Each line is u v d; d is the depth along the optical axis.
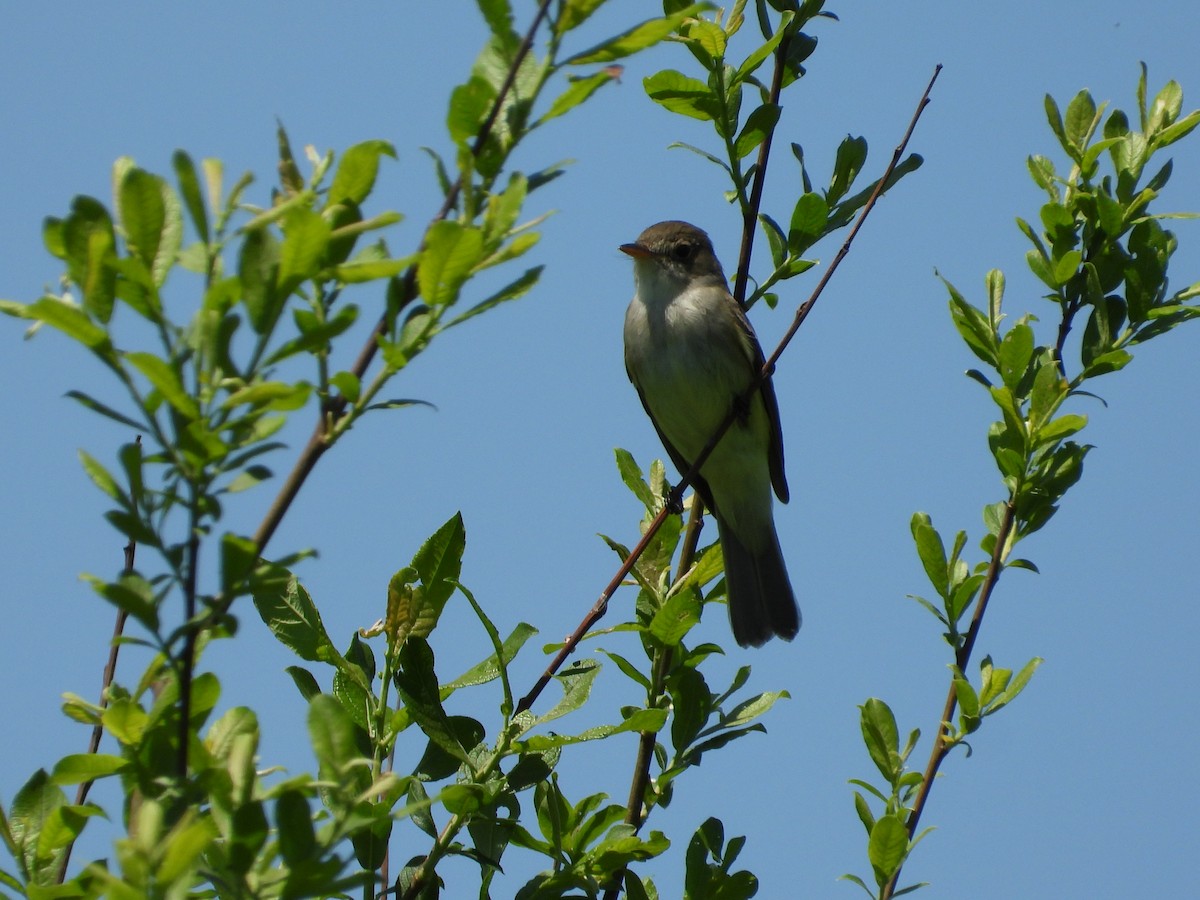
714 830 8.14
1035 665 8.09
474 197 5.02
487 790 7.18
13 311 4.38
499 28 5.06
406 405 4.84
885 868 7.46
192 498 4.50
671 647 8.74
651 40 4.95
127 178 4.41
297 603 7.61
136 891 3.91
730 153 10.16
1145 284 9.25
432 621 7.59
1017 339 8.90
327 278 4.65
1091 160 9.60
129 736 5.25
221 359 4.40
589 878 7.43
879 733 8.17
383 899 7.08
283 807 4.66
